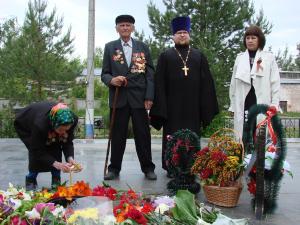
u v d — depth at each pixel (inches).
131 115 243.4
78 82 792.3
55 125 190.5
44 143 197.5
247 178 194.1
